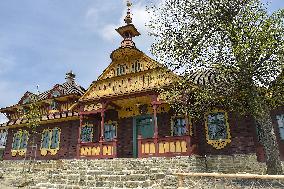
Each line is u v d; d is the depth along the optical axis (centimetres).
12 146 2742
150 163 1458
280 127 1606
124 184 1130
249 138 1594
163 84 1800
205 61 1344
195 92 1419
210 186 850
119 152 2019
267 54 1170
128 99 1891
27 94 2969
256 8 1287
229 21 1319
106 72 2122
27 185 1529
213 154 1659
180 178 716
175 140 1577
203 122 1750
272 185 811
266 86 1294
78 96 2620
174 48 1431
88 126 2292
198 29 1417
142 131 1986
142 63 2000
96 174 1375
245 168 1546
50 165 2023
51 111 2706
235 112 1609
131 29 2312
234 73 1288
